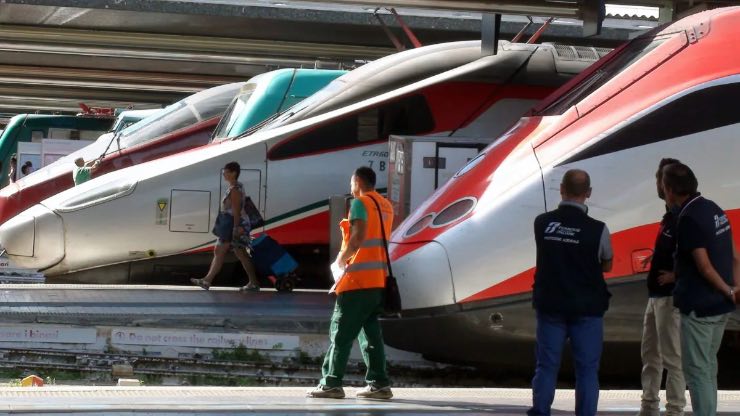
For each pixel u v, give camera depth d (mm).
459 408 11656
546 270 10219
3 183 43344
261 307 19219
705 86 15031
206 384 16594
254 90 24578
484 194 15461
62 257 22219
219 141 24219
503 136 16734
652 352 11250
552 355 10281
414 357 16953
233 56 46500
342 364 12086
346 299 11945
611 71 16375
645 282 14859
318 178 22703
